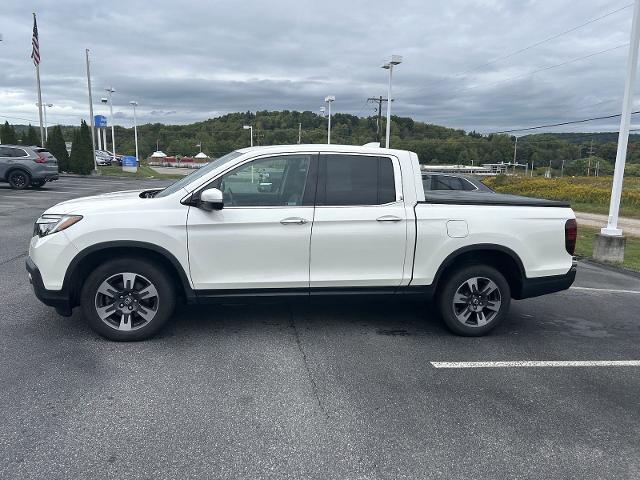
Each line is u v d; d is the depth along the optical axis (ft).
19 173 67.77
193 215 15.08
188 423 11.09
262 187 15.66
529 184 109.70
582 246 40.83
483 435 11.05
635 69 32.07
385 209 15.98
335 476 9.45
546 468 9.95
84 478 9.13
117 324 15.47
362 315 19.11
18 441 10.18
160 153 258.37
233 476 9.34
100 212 14.92
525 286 17.17
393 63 85.05
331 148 16.08
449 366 14.71
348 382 13.39
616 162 33.60
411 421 11.51
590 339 17.60
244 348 15.43
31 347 14.92
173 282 15.71
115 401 11.91
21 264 25.39
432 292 16.65
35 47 105.60
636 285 27.30
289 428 11.03
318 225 15.55
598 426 11.62
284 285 15.72
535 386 13.60
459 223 16.35
